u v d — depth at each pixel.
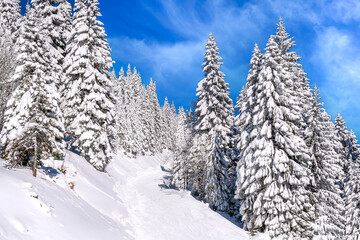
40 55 15.21
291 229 16.88
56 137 15.82
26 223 8.34
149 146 73.81
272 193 16.92
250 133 20.41
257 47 24.25
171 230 17.25
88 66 25.48
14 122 14.00
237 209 26.12
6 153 13.73
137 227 17.28
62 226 9.88
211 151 25.28
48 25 27.17
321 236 13.80
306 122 22.12
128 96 74.56
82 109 24.69
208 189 24.72
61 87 26.28
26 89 14.39
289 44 22.92
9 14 40.66
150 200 25.12
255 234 17.23
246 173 18.83
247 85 24.30
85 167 23.22
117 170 39.84
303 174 17.02
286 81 18.70
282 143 17.69
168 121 97.00
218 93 27.28
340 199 20.45
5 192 9.31
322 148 21.06
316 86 21.06
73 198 14.52
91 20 26.22
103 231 12.61
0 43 22.70
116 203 20.06
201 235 17.08
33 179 12.62
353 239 22.61
